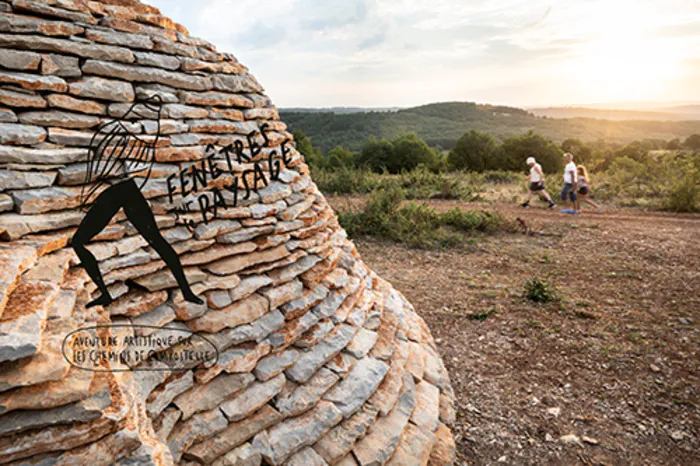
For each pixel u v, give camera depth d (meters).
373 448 2.91
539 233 10.57
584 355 5.09
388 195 11.62
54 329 1.74
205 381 2.52
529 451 3.65
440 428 3.51
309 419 2.79
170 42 3.09
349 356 3.34
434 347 4.68
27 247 2.06
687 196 12.82
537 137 44.06
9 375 1.48
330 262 3.71
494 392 4.45
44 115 2.42
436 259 8.80
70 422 1.56
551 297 6.61
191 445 2.37
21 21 2.44
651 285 7.19
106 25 2.81
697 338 5.38
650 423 3.96
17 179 2.26
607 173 21.28
